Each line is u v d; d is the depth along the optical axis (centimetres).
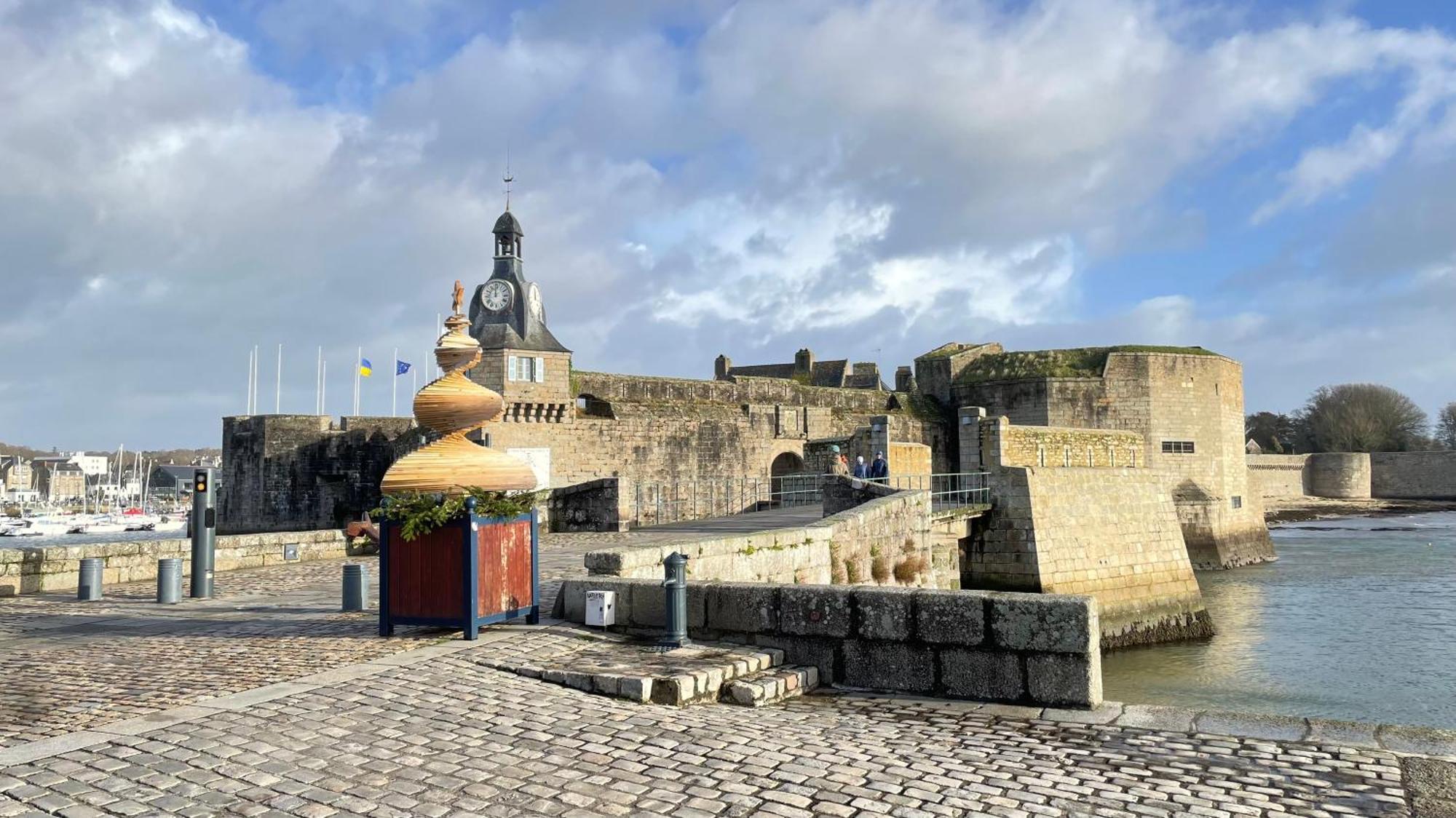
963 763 596
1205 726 681
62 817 470
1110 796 536
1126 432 3484
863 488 2359
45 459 16800
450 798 510
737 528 2448
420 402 1041
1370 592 3650
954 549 2677
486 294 4322
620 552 1107
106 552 1653
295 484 5216
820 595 857
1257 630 2948
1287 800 531
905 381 6012
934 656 800
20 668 841
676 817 493
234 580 1633
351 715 655
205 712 655
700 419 4638
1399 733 651
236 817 476
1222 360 4997
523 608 999
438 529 946
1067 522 2892
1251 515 5056
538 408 4178
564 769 563
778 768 577
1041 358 5219
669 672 761
